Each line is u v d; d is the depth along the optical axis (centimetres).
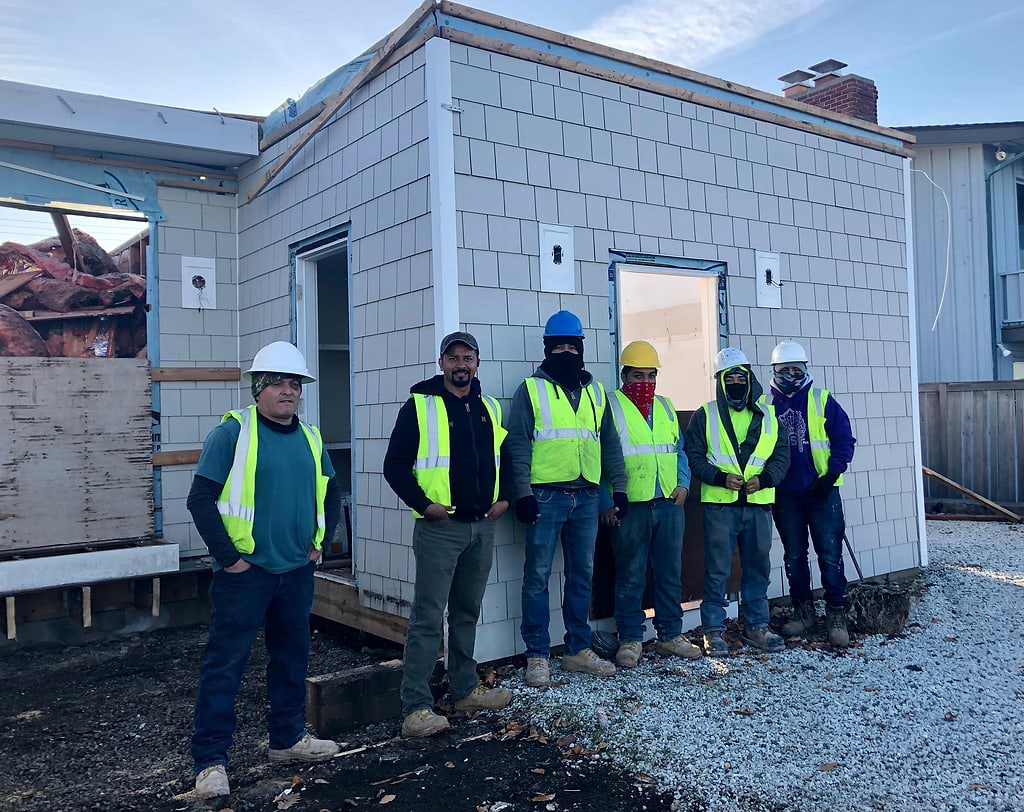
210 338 748
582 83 584
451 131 516
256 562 373
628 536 529
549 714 445
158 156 722
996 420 1154
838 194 756
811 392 591
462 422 440
